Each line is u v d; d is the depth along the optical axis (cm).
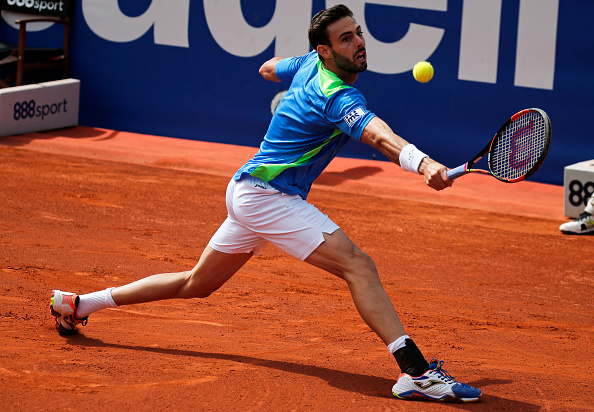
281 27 3253
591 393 1035
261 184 973
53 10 3525
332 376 1038
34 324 1208
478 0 2941
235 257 1046
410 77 3100
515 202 2691
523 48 2917
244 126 3406
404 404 934
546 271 1880
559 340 1341
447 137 3097
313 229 965
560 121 2922
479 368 1139
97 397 886
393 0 3055
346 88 936
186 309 1378
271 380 991
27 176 2550
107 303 1116
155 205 2300
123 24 3481
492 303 1575
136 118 3556
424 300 1562
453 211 2569
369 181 2894
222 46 3356
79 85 3531
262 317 1360
